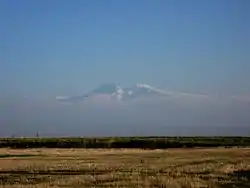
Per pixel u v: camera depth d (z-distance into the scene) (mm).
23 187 37031
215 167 51125
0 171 53625
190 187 36531
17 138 137125
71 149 109562
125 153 86125
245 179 41594
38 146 122250
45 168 55281
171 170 49094
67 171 52312
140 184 37844
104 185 37812
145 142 121688
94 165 58781
